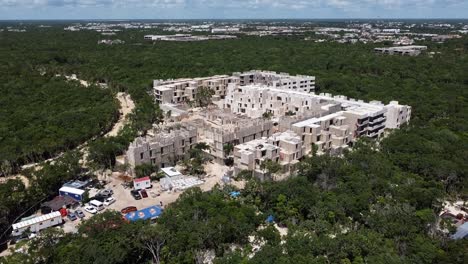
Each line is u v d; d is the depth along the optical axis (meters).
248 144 125.06
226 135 130.38
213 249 82.06
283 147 127.31
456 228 85.56
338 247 76.06
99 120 166.12
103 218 81.56
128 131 153.25
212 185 115.56
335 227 85.19
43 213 99.06
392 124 163.25
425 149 126.25
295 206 94.12
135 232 77.25
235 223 84.69
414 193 95.56
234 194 103.75
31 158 134.00
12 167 126.50
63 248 73.50
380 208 91.44
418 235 80.81
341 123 149.38
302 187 98.25
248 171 115.56
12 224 90.94
